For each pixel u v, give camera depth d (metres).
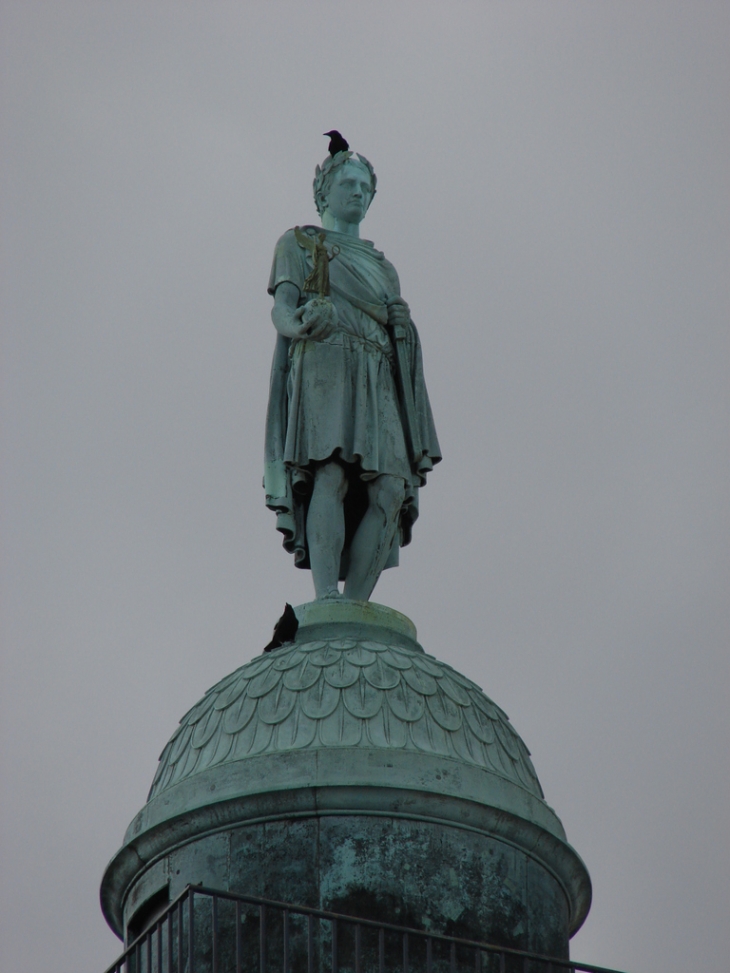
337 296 53.69
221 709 48.69
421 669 49.06
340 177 55.62
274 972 44.41
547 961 44.75
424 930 45.00
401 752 46.62
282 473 52.81
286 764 46.41
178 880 46.31
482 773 47.00
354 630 50.06
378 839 45.75
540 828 46.97
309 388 52.78
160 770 48.78
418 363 54.19
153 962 45.78
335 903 45.16
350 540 53.38
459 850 46.12
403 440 53.31
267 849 45.84
